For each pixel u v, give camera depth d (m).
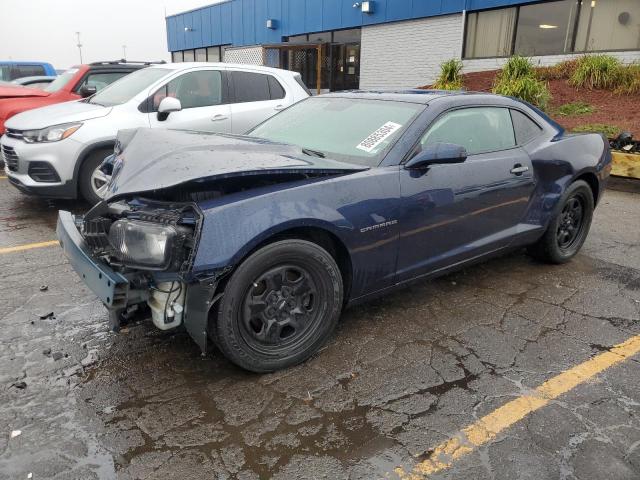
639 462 2.37
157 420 2.60
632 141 7.96
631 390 2.91
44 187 6.04
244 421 2.61
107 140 6.14
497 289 4.26
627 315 3.83
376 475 2.28
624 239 5.62
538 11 13.76
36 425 2.54
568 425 2.61
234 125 7.07
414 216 3.37
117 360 3.12
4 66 15.11
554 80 13.16
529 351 3.31
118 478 2.23
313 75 20.05
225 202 2.71
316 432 2.54
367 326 3.60
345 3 18.25
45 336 3.38
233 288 2.71
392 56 17.38
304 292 3.02
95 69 8.84
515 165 4.08
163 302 2.73
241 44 23.77
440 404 2.77
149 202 2.93
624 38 12.41
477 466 2.33
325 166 3.08
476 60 15.10
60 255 4.86
